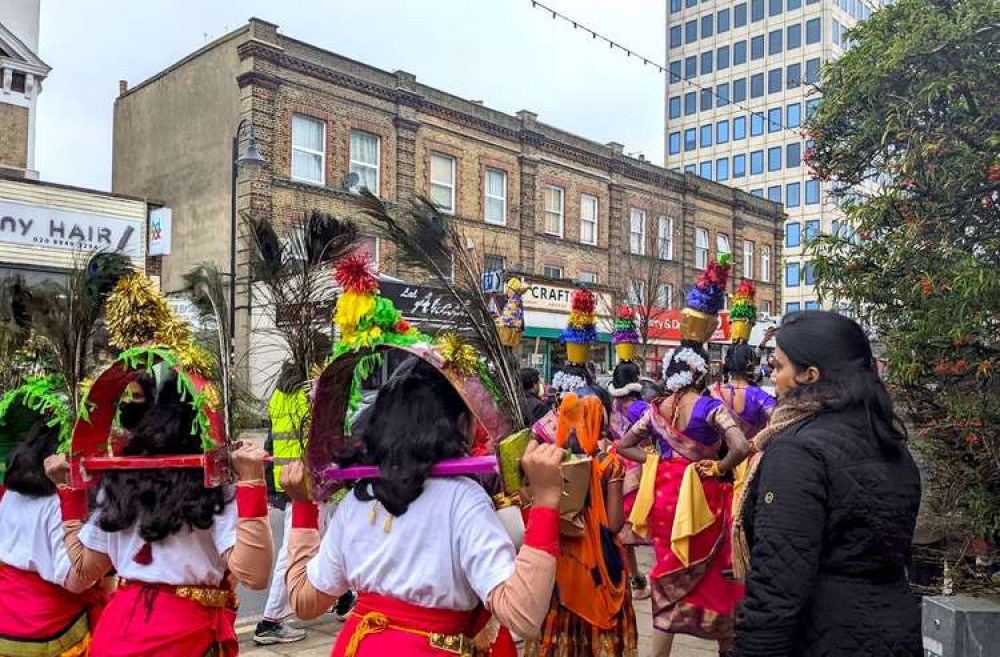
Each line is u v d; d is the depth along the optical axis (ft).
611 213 85.97
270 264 8.45
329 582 6.77
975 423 10.70
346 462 6.88
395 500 6.12
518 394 6.70
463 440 6.57
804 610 6.43
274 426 9.54
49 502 8.86
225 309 8.38
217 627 8.00
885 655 6.24
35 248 43.86
